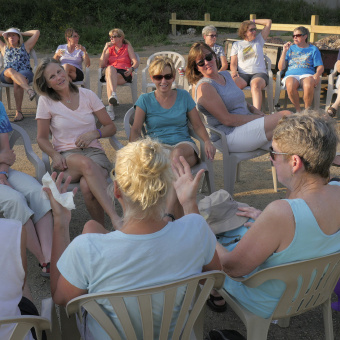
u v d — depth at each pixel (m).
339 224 1.87
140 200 1.55
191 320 1.80
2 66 7.32
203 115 4.37
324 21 22.23
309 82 6.52
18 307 1.76
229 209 2.46
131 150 1.57
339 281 2.40
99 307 1.63
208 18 16.17
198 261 1.70
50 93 3.63
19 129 3.69
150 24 19.03
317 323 2.67
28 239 3.00
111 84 7.01
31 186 3.18
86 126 3.72
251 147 4.01
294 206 1.80
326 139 1.77
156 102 3.89
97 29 18.09
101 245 1.59
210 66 4.19
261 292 2.01
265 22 7.58
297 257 1.86
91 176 3.32
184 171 2.17
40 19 18.38
